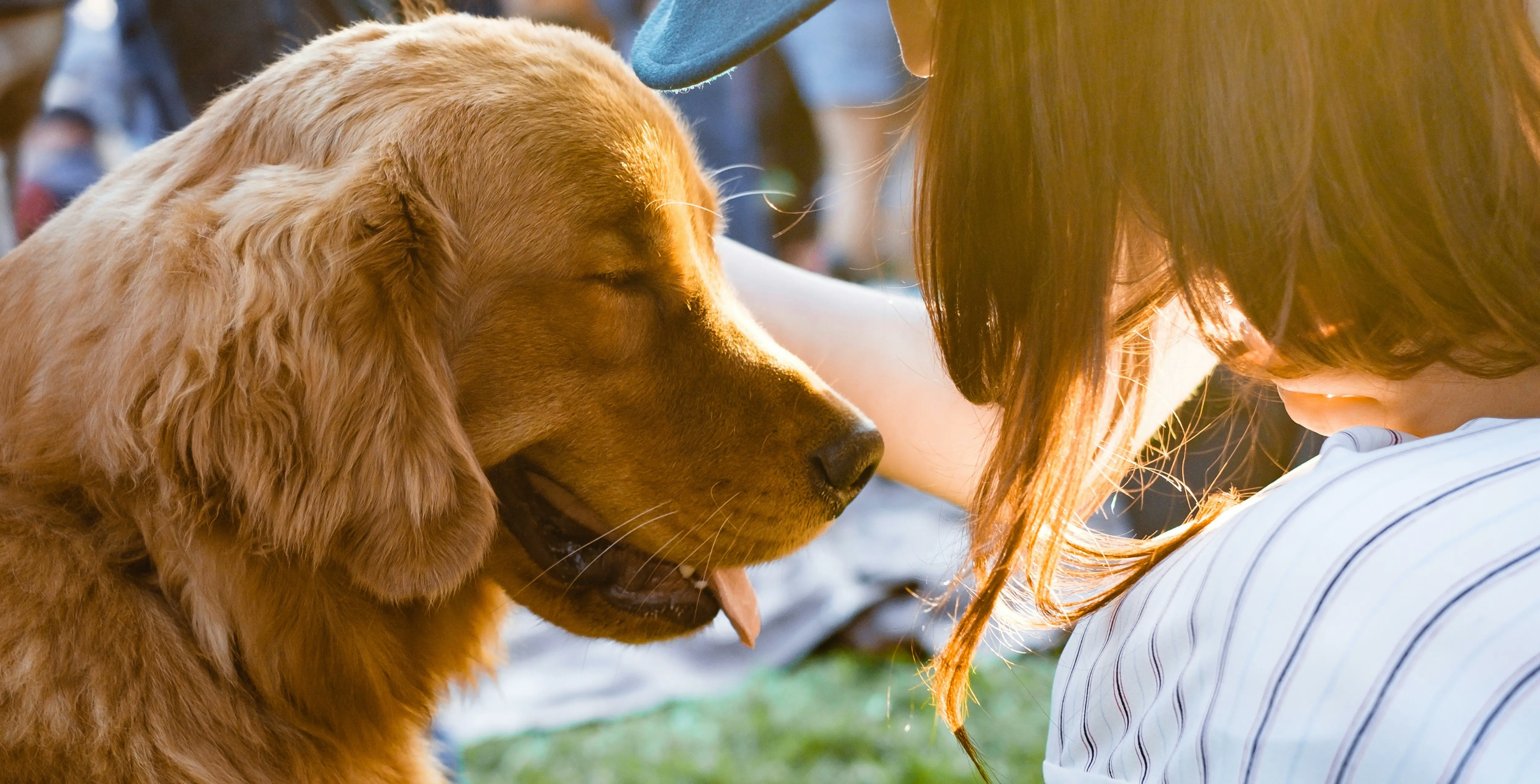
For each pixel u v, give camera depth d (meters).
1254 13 0.87
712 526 1.86
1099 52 0.95
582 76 1.84
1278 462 2.17
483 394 1.73
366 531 1.55
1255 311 0.93
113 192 1.73
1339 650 0.76
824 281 2.10
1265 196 0.89
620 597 1.95
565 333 1.76
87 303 1.56
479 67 1.79
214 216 1.60
